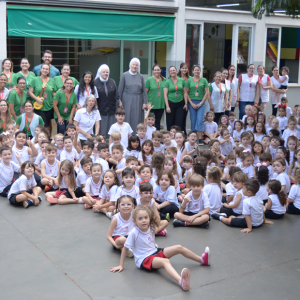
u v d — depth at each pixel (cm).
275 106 1064
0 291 339
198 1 1031
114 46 1035
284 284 359
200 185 486
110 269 377
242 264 395
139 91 841
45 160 617
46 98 796
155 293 339
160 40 990
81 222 498
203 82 880
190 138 701
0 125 722
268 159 632
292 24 1180
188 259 404
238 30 1111
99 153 631
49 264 388
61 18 869
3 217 510
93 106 758
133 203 426
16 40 1073
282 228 494
